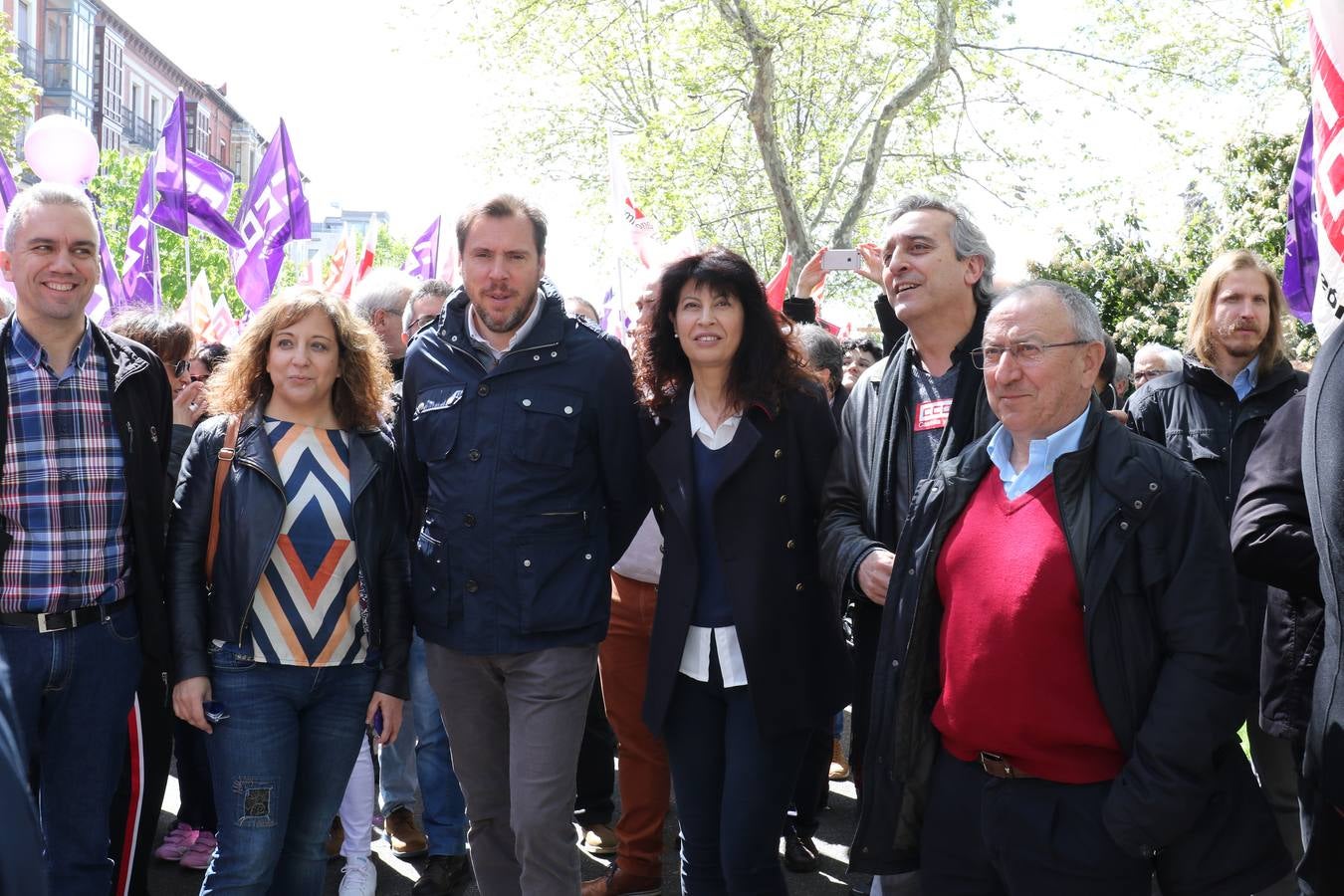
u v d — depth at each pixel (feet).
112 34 171.12
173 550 10.74
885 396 10.21
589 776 15.43
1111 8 59.26
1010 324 8.18
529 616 10.75
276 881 10.98
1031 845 7.97
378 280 16.55
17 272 10.57
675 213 64.44
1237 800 7.89
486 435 10.94
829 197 66.23
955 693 8.24
